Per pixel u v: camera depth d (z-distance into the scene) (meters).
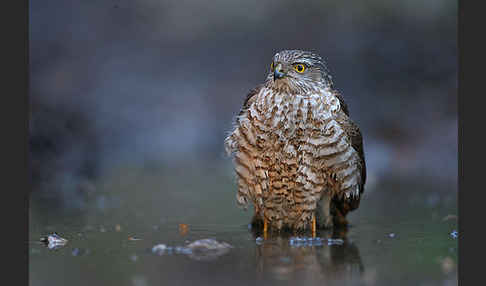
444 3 19.58
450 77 18.59
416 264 6.77
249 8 22.20
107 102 19.41
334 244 7.88
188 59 21.91
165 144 19.05
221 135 19.94
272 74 8.75
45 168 13.98
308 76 8.61
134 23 21.58
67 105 17.20
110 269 6.58
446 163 16.03
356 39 20.08
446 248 7.58
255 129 8.65
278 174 8.76
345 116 8.88
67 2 20.39
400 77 19.05
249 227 9.19
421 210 10.68
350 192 8.89
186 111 20.62
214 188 13.29
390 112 18.11
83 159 15.34
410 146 17.03
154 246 7.68
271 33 21.75
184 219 9.80
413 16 19.78
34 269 6.57
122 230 8.84
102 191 12.81
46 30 19.75
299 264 6.79
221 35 22.23
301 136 8.60
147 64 21.23
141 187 13.38
